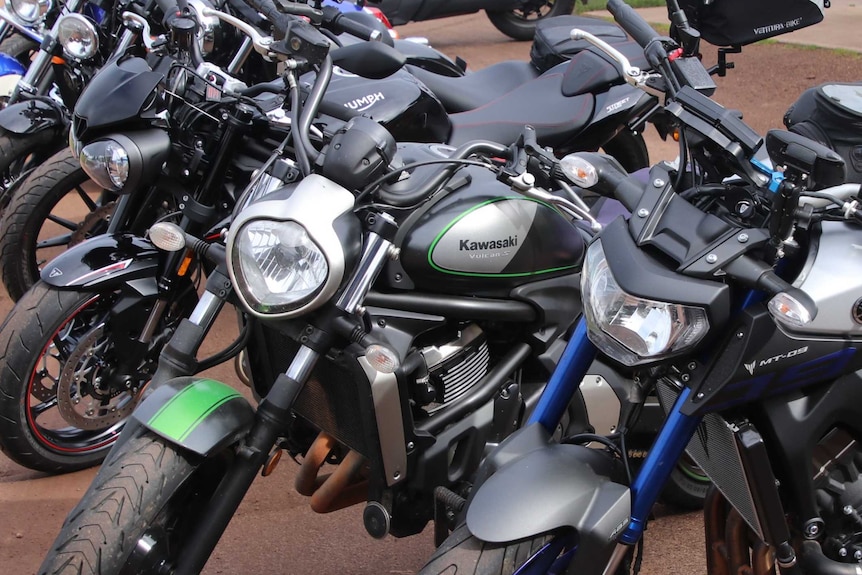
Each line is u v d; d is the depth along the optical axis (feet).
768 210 5.80
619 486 6.02
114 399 10.69
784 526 6.22
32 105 13.25
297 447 8.68
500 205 7.91
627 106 13.26
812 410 6.18
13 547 9.46
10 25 16.56
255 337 8.20
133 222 9.99
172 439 6.31
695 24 7.04
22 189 12.57
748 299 5.73
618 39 14.35
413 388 7.72
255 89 8.86
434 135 11.43
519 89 13.70
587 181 6.88
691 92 6.15
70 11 14.21
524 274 8.04
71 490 10.48
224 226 8.57
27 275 12.85
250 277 6.63
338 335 7.10
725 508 7.13
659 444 6.05
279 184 7.35
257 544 9.55
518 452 6.42
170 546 6.77
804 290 5.92
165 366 7.26
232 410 6.67
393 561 9.36
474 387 8.11
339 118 9.86
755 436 5.99
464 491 8.16
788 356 5.82
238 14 12.42
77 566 5.98
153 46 9.12
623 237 5.98
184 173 8.91
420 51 15.21
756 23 6.88
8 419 9.87
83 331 10.28
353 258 6.70
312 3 8.10
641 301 5.60
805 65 26.71
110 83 8.77
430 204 7.75
